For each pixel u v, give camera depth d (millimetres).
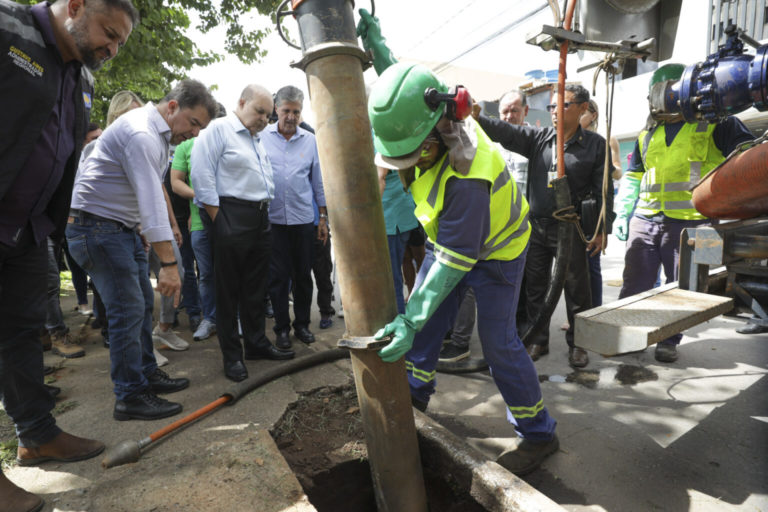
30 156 1796
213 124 2994
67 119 1946
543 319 2420
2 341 1989
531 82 11648
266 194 3090
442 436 2086
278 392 2756
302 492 1779
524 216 2115
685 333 4047
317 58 1526
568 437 2482
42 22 1731
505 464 2193
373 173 1622
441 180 1713
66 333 4008
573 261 3279
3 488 1778
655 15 2689
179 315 4957
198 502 1728
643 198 3533
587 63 2686
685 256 2432
